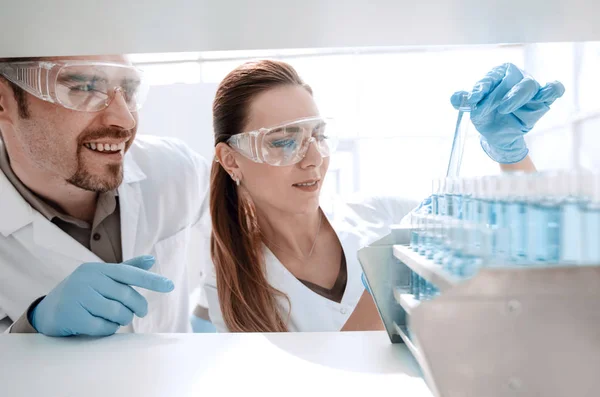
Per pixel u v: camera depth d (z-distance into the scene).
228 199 1.35
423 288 0.44
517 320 0.32
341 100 2.93
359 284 1.30
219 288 1.34
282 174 1.20
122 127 1.05
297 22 0.48
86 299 0.70
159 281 0.76
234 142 1.22
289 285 1.29
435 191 0.47
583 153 2.23
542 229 0.32
